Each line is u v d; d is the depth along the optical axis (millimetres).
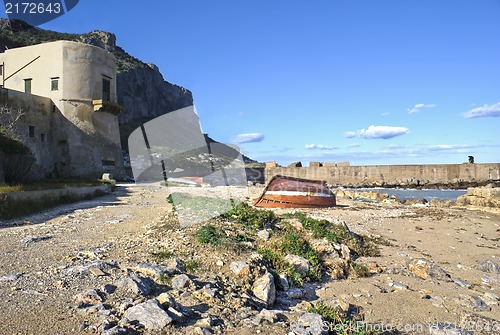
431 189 60344
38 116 37719
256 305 6410
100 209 17031
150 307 5309
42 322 4840
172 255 8180
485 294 8047
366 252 11672
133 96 101812
